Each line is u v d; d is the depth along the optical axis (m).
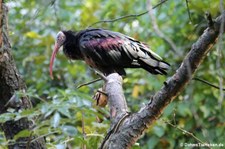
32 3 15.90
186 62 6.54
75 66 15.05
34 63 15.41
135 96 14.64
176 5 15.30
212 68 14.26
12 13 15.73
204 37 6.98
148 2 5.64
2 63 8.55
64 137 8.13
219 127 13.90
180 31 15.21
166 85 7.28
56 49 12.97
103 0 19.42
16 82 8.73
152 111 7.40
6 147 8.66
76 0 17.72
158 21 15.56
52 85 14.87
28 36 15.62
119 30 16.58
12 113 7.41
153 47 15.36
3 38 8.69
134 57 12.09
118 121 7.61
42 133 7.29
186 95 14.09
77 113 8.20
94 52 12.11
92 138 8.28
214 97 14.20
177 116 14.26
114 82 8.35
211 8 13.11
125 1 17.27
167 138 14.08
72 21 16.30
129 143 7.46
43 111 7.04
